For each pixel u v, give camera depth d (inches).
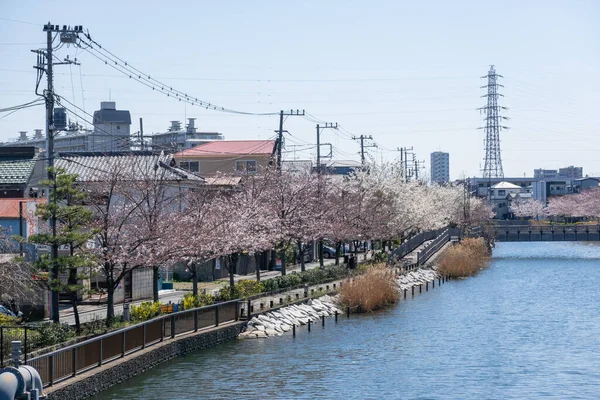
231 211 1930.4
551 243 7116.1
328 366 1398.9
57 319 1309.1
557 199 7682.1
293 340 1667.1
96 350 1162.0
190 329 1537.9
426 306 2288.4
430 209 4146.2
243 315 1769.2
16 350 897.5
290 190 2369.6
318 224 2463.1
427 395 1202.6
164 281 2303.2
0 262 1232.2
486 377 1330.0
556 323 1964.8
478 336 1753.2
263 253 2913.4
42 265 1270.9
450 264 3331.7
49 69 1300.4
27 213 1813.5
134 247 1427.2
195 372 1320.1
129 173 1777.8
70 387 1035.3
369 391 1219.9
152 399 1136.8
